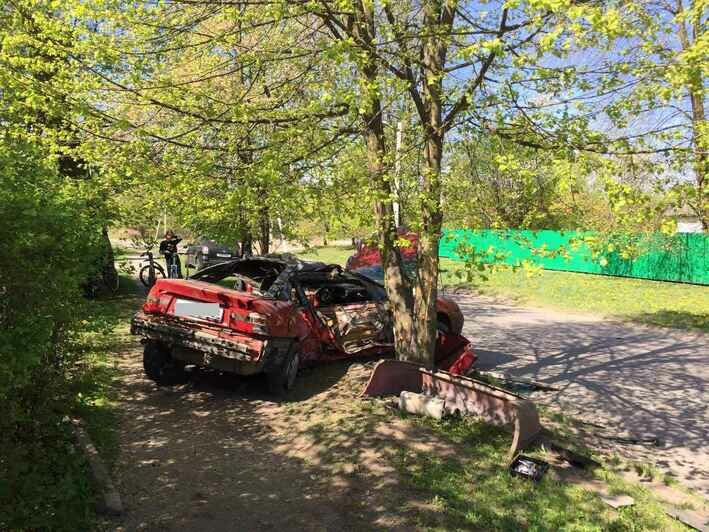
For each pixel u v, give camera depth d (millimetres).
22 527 3168
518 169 4617
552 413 6398
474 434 5176
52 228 3318
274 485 4152
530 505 3988
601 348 10445
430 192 5496
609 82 4789
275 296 6695
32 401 3779
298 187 5277
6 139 4883
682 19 4246
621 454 5406
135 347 7988
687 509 4262
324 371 7277
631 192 4027
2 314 3107
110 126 5289
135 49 5211
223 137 5602
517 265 4535
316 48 5305
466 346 7523
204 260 20547
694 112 5375
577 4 4020
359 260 13977
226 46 5438
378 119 5996
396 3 6328
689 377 8344
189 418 5438
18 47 5684
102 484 3777
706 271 19750
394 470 4379
